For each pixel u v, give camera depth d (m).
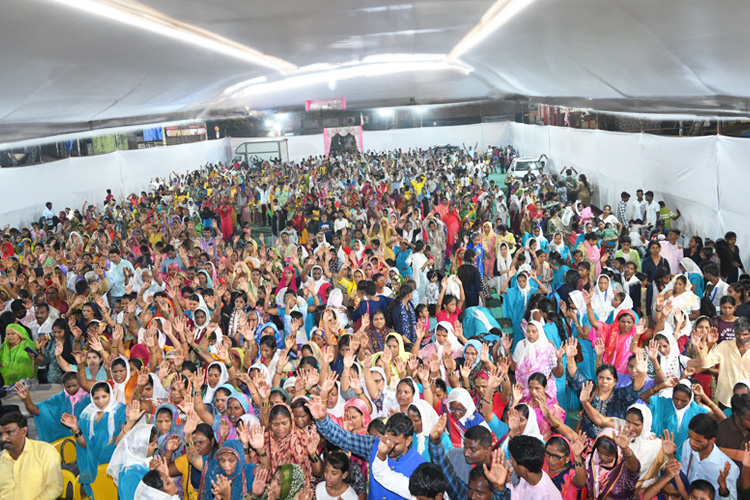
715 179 10.26
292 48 12.66
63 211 17.95
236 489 4.09
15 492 4.51
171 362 6.08
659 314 6.63
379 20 10.38
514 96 26.66
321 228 13.92
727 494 4.01
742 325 5.46
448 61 17.75
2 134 13.22
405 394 4.47
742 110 9.23
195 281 9.45
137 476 4.34
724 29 6.41
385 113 35.47
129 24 8.27
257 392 5.09
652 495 3.99
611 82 11.50
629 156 14.22
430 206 16.69
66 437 5.59
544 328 6.33
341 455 3.80
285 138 35.03
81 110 13.45
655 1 6.31
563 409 5.50
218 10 8.31
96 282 9.66
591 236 9.69
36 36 7.48
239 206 21.86
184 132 31.30
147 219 16.95
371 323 6.79
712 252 8.45
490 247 11.16
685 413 4.79
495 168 31.89
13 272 10.03
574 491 3.95
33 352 7.36
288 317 7.62
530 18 9.39
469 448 3.75
